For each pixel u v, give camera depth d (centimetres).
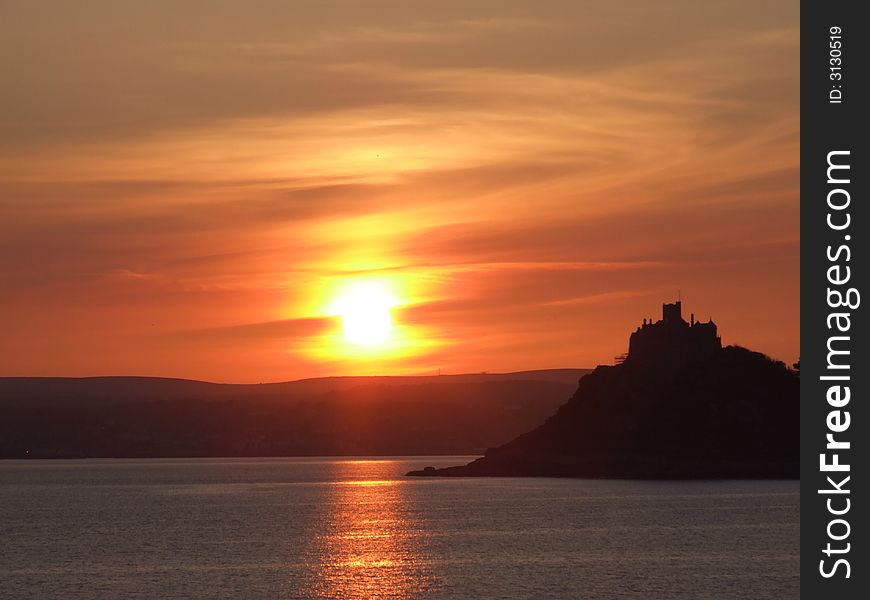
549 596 18812
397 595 19062
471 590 19425
